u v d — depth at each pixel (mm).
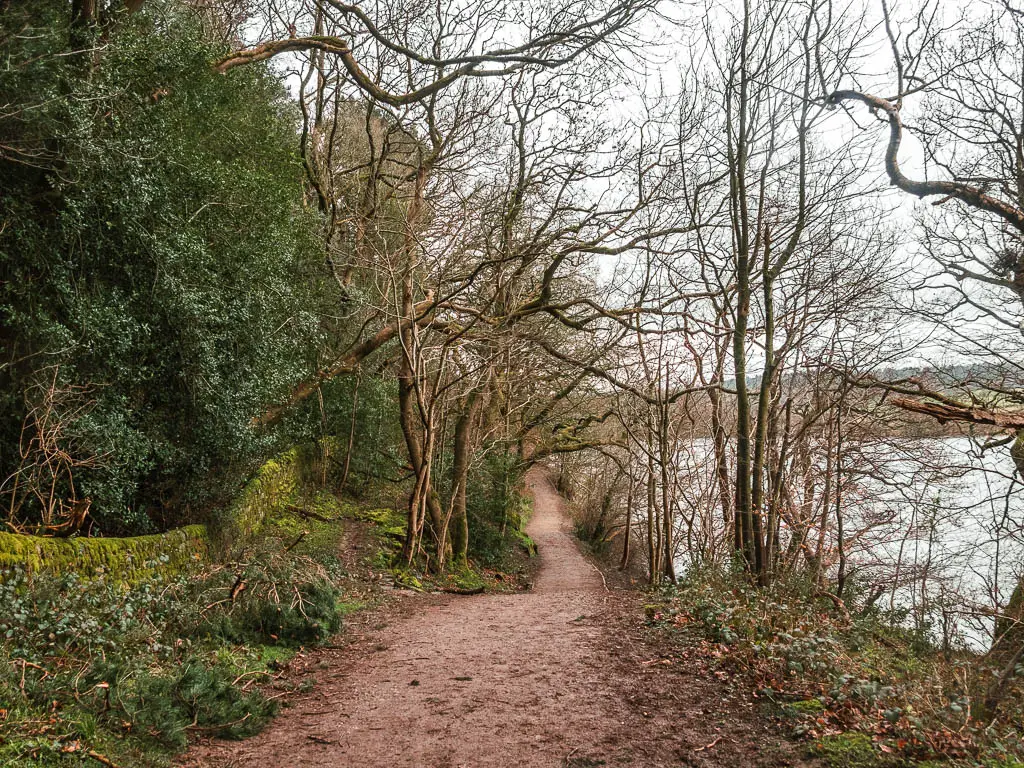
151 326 9805
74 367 8531
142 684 5473
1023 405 12508
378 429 24734
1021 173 11641
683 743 5391
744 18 13953
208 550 11352
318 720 6141
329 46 14453
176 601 8117
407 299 18281
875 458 16844
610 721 5945
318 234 16938
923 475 15656
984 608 11461
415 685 7223
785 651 7297
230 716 5707
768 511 15914
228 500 12430
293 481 20188
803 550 17469
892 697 5781
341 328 19438
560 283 22391
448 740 5613
